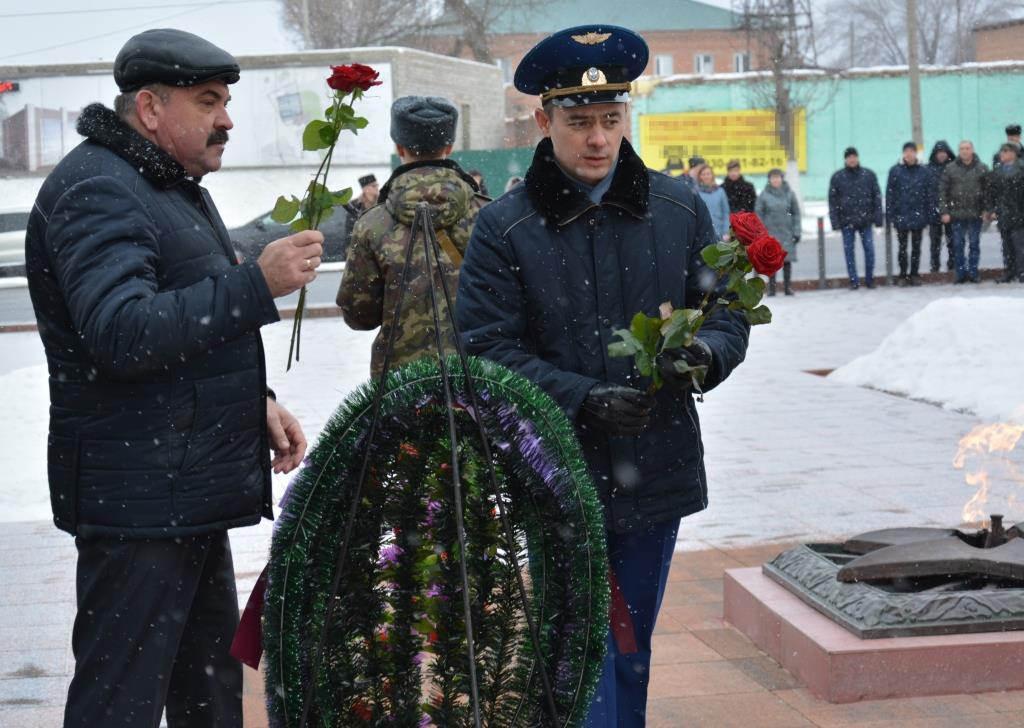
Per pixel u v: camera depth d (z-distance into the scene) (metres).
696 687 4.27
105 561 3.13
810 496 6.98
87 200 3.05
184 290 2.98
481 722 2.87
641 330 3.08
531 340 3.54
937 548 4.35
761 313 3.11
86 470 3.13
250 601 3.04
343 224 24.33
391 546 3.02
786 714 4.02
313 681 2.83
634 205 3.45
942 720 3.91
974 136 40.88
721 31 63.31
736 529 6.34
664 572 3.60
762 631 4.61
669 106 39.19
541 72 3.42
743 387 11.01
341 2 47.62
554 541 3.04
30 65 24.94
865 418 9.40
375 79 3.13
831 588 4.44
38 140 25.14
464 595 2.74
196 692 3.48
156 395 3.12
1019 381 9.78
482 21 47.81
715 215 18.28
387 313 4.65
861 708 4.03
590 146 3.40
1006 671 4.11
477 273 3.50
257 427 3.29
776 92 38.66
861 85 40.34
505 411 2.99
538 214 3.48
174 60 3.18
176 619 3.20
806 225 34.53
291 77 25.28
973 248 19.80
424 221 3.00
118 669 3.13
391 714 2.97
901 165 19.77
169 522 3.12
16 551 6.32
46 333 3.19
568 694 3.01
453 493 2.99
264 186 25.53
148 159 3.16
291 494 2.94
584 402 3.27
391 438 2.98
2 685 4.46
